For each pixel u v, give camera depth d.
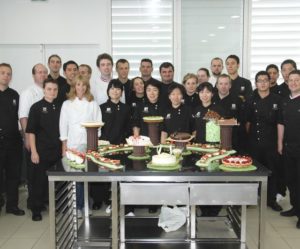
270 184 4.02
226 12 5.68
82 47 5.74
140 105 3.87
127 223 3.19
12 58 5.78
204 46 5.75
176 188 2.40
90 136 2.82
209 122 3.04
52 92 3.69
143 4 5.68
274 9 5.62
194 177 2.37
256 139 3.94
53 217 2.51
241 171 2.37
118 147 2.99
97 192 3.97
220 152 2.66
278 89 4.41
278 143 3.87
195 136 3.38
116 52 5.78
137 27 5.73
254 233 3.43
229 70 4.46
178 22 5.66
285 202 4.32
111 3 5.68
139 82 4.13
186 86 4.04
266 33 5.67
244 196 2.40
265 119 3.88
